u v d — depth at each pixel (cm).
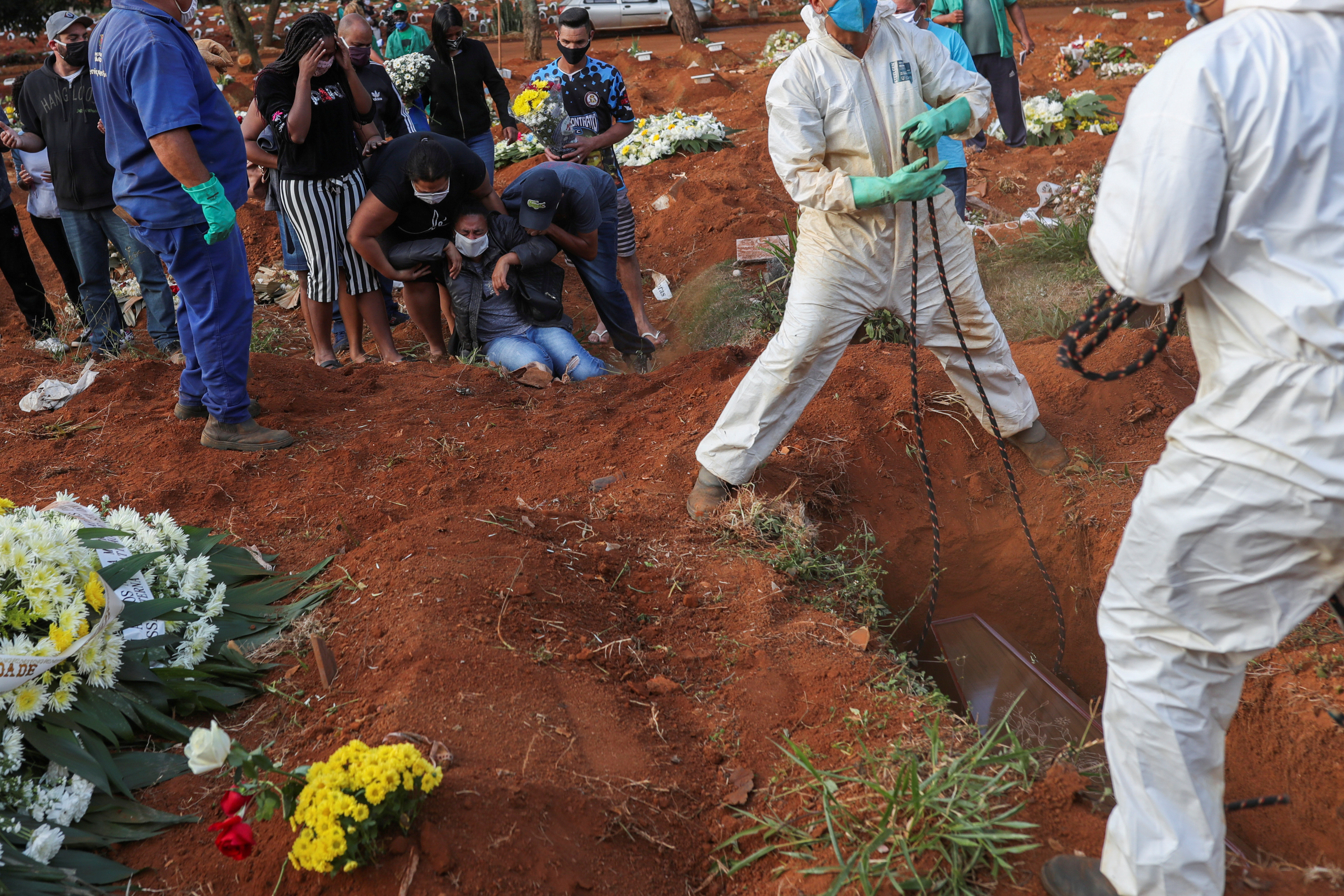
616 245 627
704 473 388
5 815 228
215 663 291
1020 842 235
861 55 337
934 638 362
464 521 354
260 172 583
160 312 580
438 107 728
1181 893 198
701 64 1591
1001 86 923
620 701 284
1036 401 447
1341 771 271
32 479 408
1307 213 174
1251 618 190
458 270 564
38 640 262
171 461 421
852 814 241
